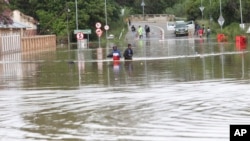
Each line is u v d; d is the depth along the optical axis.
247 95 34.44
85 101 33.91
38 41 123.38
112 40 151.75
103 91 38.50
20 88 42.38
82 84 43.56
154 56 75.19
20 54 99.19
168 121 26.56
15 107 32.44
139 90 38.47
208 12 161.50
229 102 31.75
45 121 27.66
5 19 97.88
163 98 34.12
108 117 28.14
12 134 24.77
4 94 38.75
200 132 23.91
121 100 33.81
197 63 60.59
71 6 159.12
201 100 32.84
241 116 27.11
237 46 96.38
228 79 43.81
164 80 44.59
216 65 57.06
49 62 72.00
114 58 69.38
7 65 69.12
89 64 65.19
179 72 50.97
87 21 159.38
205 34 159.62
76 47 122.31
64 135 24.25
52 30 160.00
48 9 164.00
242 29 131.12
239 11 151.88
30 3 166.25
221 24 139.00
